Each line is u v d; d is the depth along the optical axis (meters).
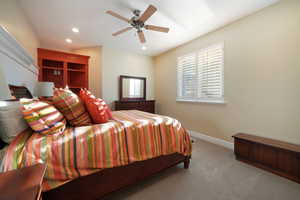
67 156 0.93
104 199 1.22
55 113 1.11
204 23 2.41
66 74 3.28
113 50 3.71
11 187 0.50
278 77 1.85
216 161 1.95
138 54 4.16
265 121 1.99
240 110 2.28
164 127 1.56
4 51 1.23
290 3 1.72
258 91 2.05
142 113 2.11
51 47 3.61
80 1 1.85
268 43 1.93
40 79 2.97
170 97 3.86
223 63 2.52
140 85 4.17
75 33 2.84
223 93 2.53
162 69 4.15
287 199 1.23
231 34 2.37
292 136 1.74
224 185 1.43
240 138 1.94
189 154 1.74
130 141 1.26
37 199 0.51
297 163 1.46
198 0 1.82
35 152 0.84
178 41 3.22
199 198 1.25
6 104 0.96
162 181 1.49
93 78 3.67
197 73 3.04
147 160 1.40
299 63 1.67
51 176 0.86
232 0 1.81
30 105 0.98
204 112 2.90
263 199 1.24
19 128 0.99
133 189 1.36
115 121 1.45
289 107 1.76
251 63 2.12
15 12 1.71
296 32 1.69
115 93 3.78
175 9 2.01
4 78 1.01
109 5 1.94
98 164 1.05
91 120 1.41
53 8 2.00
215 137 2.68
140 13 2.11
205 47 2.83
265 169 1.71
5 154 0.78
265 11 1.95
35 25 2.48
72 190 0.98
